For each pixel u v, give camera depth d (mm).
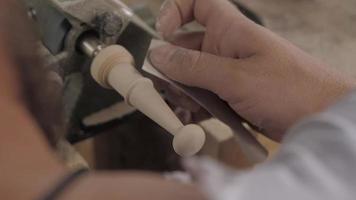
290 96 559
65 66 558
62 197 254
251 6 1043
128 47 602
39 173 258
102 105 642
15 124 266
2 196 249
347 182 264
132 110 657
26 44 290
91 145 779
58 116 332
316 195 259
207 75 571
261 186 259
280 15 1029
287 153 278
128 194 264
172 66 581
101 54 532
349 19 1026
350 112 289
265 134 615
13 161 257
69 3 524
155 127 761
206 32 629
